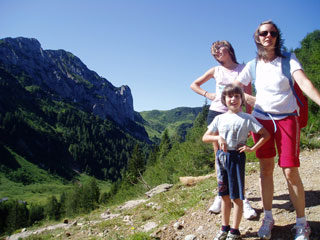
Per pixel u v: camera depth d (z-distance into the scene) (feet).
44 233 21.67
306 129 24.07
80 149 516.73
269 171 9.59
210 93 12.72
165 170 41.93
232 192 9.09
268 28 9.09
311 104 24.58
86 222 22.27
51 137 510.99
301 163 16.87
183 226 12.66
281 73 8.99
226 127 9.48
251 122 9.16
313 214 10.11
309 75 28.48
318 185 12.59
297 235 8.49
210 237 10.78
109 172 494.18
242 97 9.59
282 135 8.88
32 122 530.27
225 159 9.31
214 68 12.87
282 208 11.14
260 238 9.37
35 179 394.93
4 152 418.72
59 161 474.90
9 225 188.44
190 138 41.32
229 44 12.19
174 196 20.47
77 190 200.23
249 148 8.92
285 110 8.95
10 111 517.14
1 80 579.07
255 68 9.79
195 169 34.06
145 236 12.48
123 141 648.38
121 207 25.55
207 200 15.48
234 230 9.12
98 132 613.11
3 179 363.56
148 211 19.26
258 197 13.35
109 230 17.19
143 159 150.41
